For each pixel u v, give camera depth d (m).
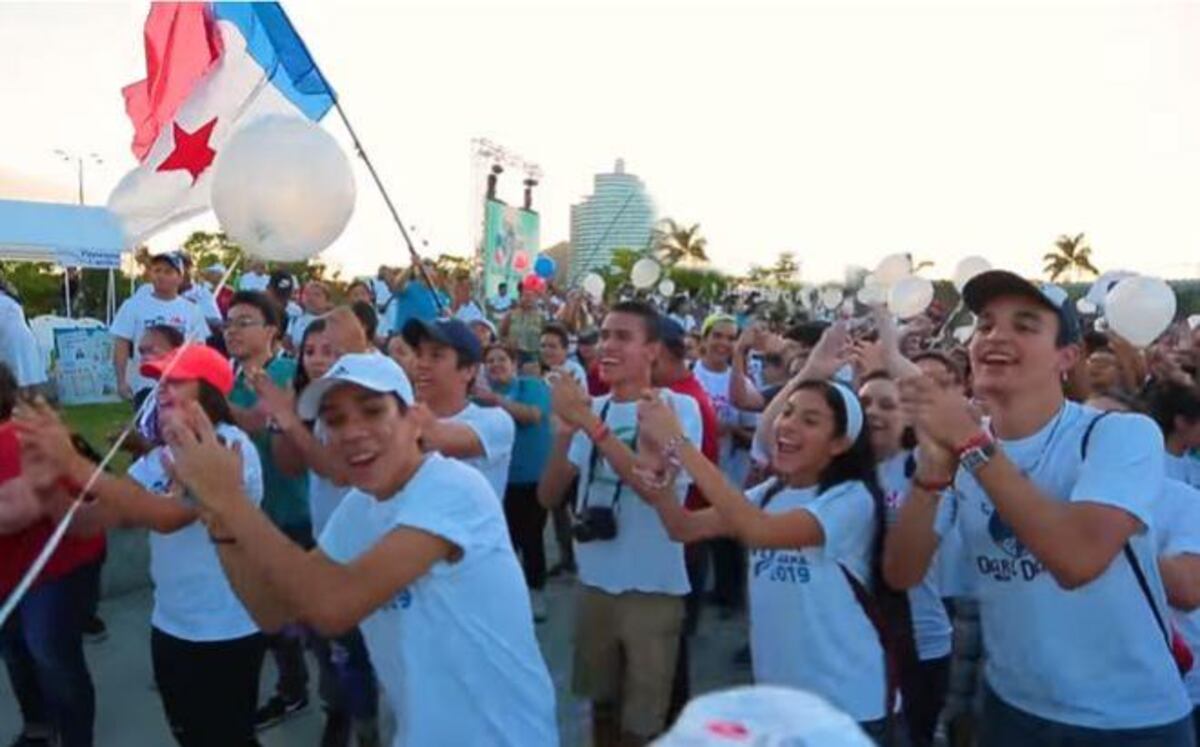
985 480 2.21
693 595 4.75
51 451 3.18
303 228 2.87
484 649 2.22
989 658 2.56
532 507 6.60
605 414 4.02
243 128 2.96
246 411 4.68
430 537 2.13
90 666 5.43
